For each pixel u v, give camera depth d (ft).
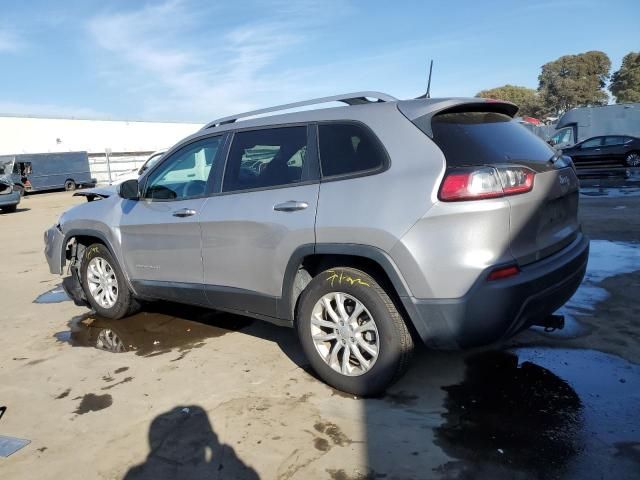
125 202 16.29
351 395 11.22
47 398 12.12
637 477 8.19
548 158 11.37
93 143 178.70
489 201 9.38
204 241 13.41
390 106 10.92
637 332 13.62
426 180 9.79
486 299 9.37
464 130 10.62
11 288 23.63
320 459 9.09
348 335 11.03
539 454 8.87
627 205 35.40
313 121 11.82
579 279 11.31
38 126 162.61
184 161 14.47
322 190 11.14
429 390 11.24
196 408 11.12
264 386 11.91
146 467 9.23
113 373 13.25
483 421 9.95
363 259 10.87
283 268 11.74
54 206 73.67
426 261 9.67
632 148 70.54
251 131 12.99
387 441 9.48
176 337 15.51
